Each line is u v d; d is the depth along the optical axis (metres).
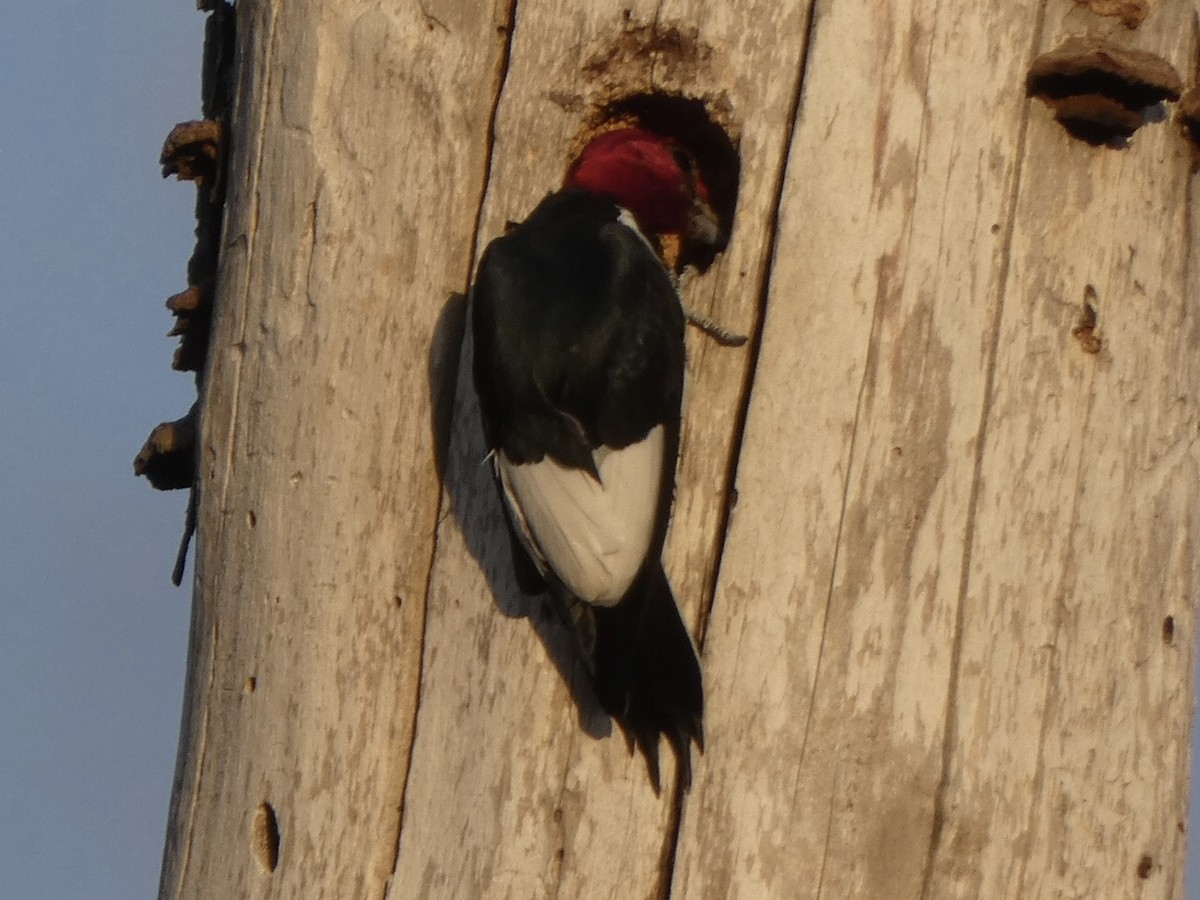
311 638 10.93
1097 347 10.99
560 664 10.61
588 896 10.38
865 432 10.62
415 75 11.27
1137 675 10.96
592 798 10.45
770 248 10.84
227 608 11.26
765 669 10.45
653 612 10.32
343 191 11.25
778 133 10.91
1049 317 10.91
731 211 11.67
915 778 10.41
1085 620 10.81
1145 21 11.34
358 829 10.70
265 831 10.93
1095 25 11.18
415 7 11.34
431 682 10.77
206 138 12.41
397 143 11.24
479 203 11.21
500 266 10.74
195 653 11.51
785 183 10.81
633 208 11.36
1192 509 11.32
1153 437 11.13
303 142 11.36
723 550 10.59
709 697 10.45
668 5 11.06
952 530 10.60
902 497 10.59
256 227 11.51
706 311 10.87
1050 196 10.98
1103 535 10.90
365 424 11.06
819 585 10.52
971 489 10.66
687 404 10.77
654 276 10.80
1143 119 11.19
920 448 10.63
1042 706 10.67
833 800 10.37
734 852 10.32
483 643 10.73
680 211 11.38
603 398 10.51
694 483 10.71
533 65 11.20
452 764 10.64
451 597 10.83
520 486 10.50
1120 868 10.85
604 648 10.27
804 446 10.62
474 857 10.50
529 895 10.41
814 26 10.91
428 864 10.56
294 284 11.27
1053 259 10.95
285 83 11.49
